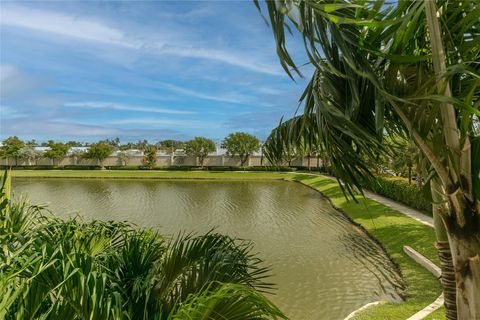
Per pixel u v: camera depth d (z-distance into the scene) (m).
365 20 1.56
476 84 1.78
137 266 2.81
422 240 9.22
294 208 16.98
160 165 42.94
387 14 1.77
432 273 7.35
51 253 2.04
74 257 2.03
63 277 1.88
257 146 40.22
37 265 1.88
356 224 12.91
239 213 15.88
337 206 16.56
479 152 1.91
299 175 32.50
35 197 21.45
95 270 2.08
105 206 18.08
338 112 1.89
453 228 2.12
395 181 17.09
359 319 5.58
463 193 2.02
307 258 9.30
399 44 1.82
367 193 18.62
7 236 2.33
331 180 25.89
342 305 6.63
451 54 1.92
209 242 2.94
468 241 2.08
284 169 37.19
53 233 2.87
